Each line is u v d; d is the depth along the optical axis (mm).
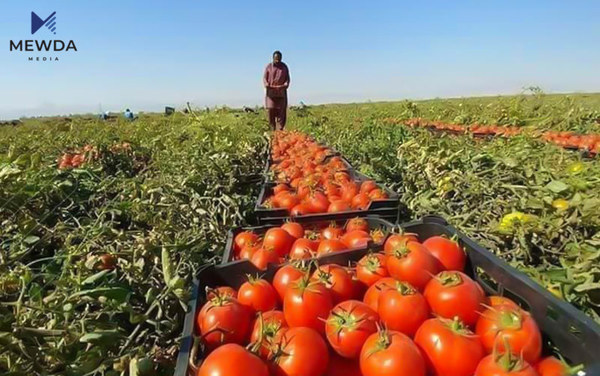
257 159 8133
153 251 2795
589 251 2666
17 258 2828
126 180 4547
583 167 4105
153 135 9242
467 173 4379
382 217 3529
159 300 2232
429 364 1540
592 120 10172
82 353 1872
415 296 1712
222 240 3688
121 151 6949
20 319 1952
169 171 5289
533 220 3139
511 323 1535
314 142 7785
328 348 1674
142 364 1802
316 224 3416
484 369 1406
